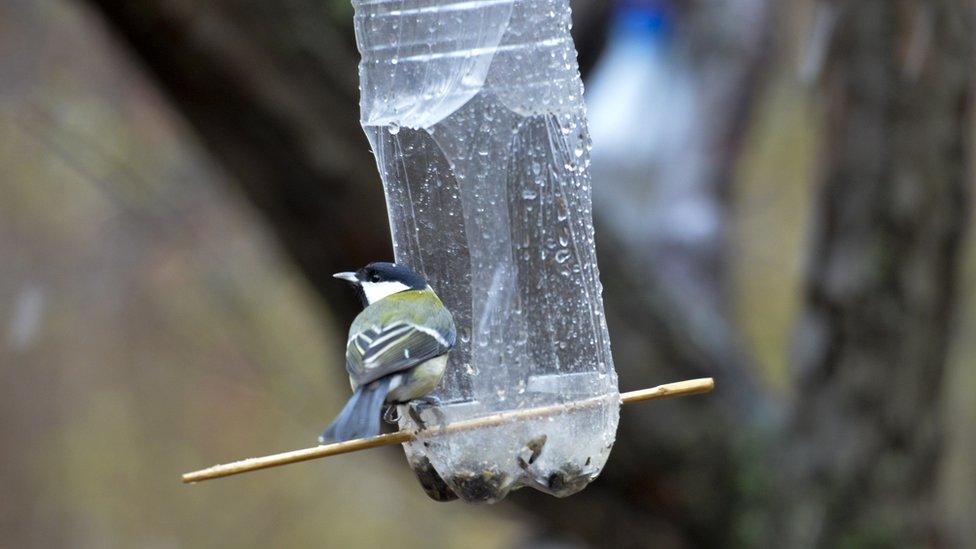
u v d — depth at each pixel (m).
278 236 12.16
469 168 7.64
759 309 20.78
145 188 18.59
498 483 7.36
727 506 13.27
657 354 13.09
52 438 21.53
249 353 20.80
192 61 10.99
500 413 7.34
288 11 11.25
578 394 7.54
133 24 10.87
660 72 18.00
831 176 12.42
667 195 17.27
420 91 7.69
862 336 12.46
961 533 13.91
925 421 12.60
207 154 12.45
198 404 21.52
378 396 7.06
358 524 22.97
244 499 22.62
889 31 12.02
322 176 11.59
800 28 13.68
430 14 7.65
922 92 12.05
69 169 19.61
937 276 12.34
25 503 21.69
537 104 7.66
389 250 12.03
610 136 17.89
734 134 17.28
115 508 22.05
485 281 7.58
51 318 20.39
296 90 11.35
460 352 7.58
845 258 12.41
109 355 20.94
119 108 18.08
